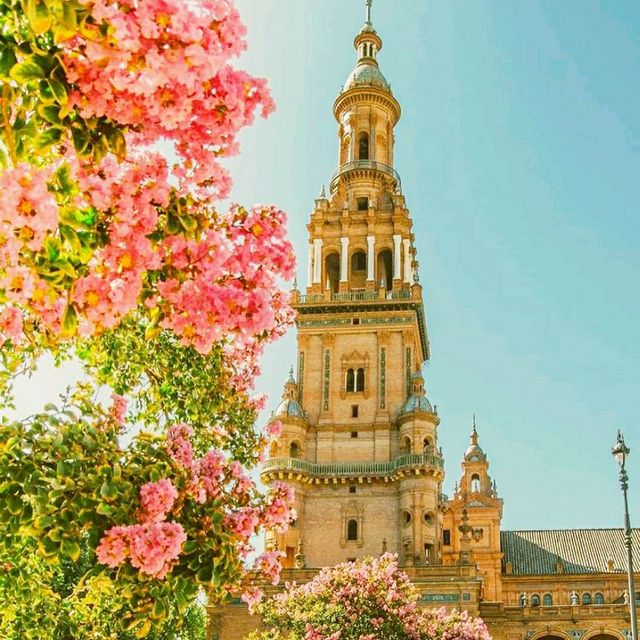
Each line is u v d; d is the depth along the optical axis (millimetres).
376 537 68625
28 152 8375
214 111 8391
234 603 63312
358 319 76188
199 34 7344
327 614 41125
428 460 68562
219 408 17031
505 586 97750
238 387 17297
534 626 73625
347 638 40938
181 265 9617
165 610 10914
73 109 8062
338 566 44438
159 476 10828
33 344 13211
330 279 83125
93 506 10383
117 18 7094
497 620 65312
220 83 8281
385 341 75125
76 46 7594
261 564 13742
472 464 108938
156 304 9953
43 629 18672
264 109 8812
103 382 16672
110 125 8203
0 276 8250
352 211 81188
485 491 107562
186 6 7383
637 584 95562
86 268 8930
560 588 96688
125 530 9922
